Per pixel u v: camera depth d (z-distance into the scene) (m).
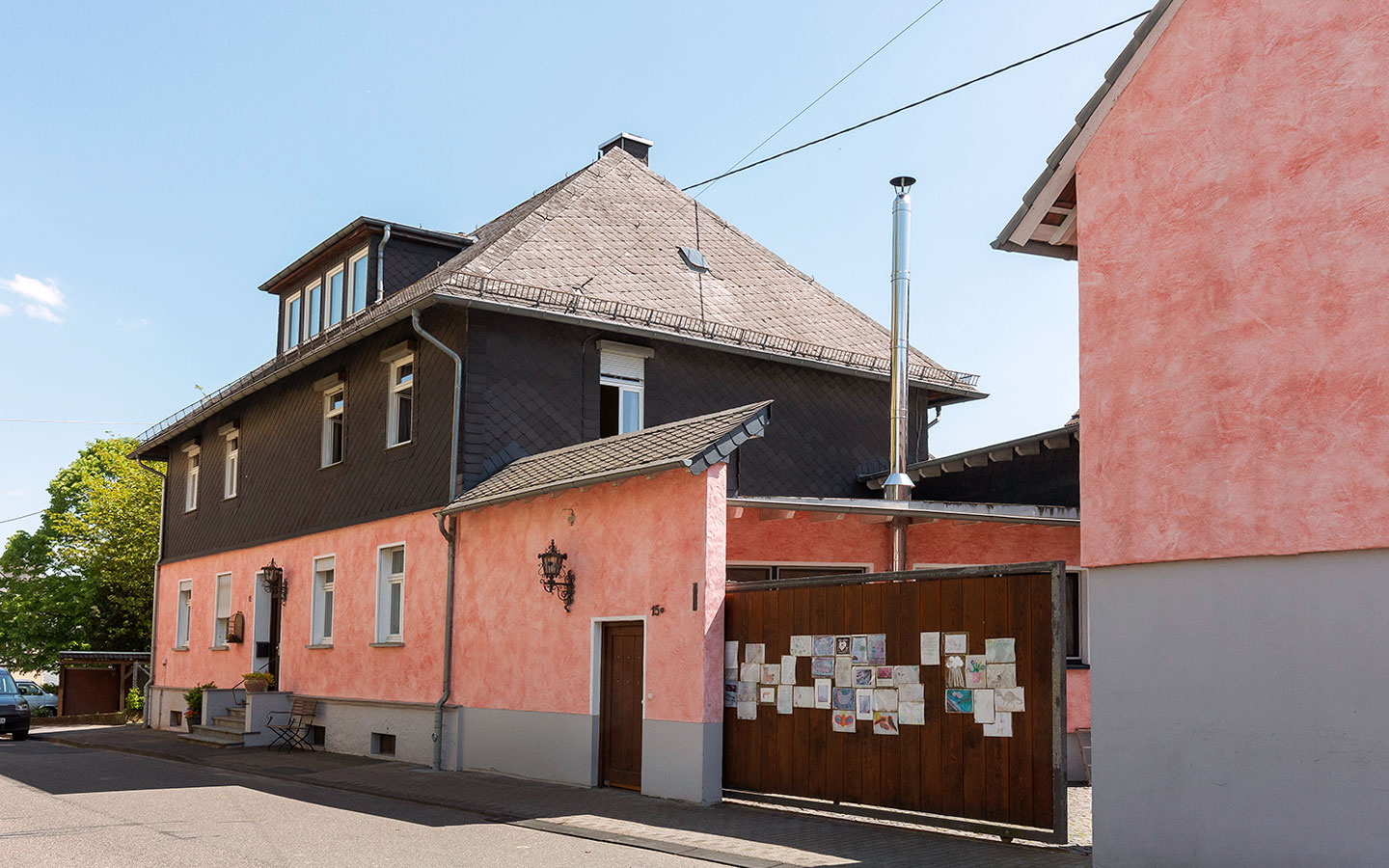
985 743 9.50
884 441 20.75
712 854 8.80
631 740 12.85
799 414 19.70
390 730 17.55
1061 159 9.03
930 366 21.81
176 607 27.75
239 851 9.16
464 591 16.05
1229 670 7.52
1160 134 8.30
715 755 11.66
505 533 15.27
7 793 13.40
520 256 18.05
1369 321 6.86
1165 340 8.13
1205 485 7.75
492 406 16.55
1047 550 15.49
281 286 24.11
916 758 9.99
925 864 8.34
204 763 17.53
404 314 16.55
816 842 9.33
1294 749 7.08
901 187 17.72
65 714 35.75
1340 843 6.80
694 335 18.27
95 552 43.47
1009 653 9.41
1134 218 8.46
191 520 27.31
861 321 22.16
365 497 19.11
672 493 12.34
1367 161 6.95
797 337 20.00
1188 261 8.01
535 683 14.33
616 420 17.88
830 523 15.93
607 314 17.50
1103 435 8.57
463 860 8.70
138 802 12.44
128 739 23.56
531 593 14.57
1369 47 7.00
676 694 11.98
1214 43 7.93
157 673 28.41
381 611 18.39
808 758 10.92
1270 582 7.32
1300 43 7.38
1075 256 10.21
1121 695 8.23
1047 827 9.01
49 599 43.81
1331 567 6.99
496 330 16.75
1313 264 7.20
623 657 13.08
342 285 21.45
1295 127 7.37
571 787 13.22
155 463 35.56
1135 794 8.05
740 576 15.48
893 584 10.38
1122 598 8.30
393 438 18.55
